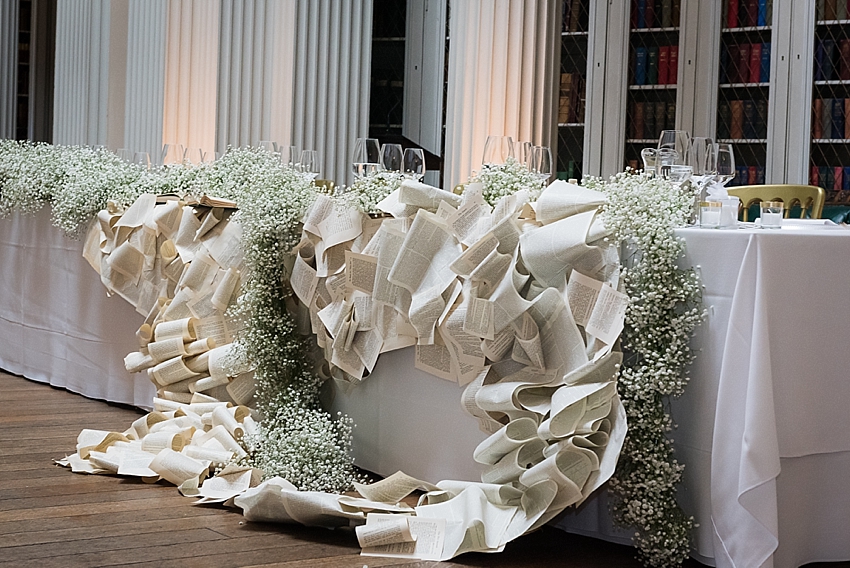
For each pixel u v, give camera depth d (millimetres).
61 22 7113
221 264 3529
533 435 2482
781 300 2277
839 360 2359
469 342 2633
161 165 4297
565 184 2594
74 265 4320
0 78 8586
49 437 3525
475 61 5891
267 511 2582
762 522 2189
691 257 2381
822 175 5316
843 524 2404
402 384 2969
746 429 2209
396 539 2406
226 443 3100
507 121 5914
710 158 2750
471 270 2594
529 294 2574
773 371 2277
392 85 6730
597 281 2430
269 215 3184
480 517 2408
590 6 5855
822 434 2352
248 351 3238
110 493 2852
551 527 2664
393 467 3002
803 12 5312
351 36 6391
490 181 2889
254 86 6223
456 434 2787
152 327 3650
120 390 4121
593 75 5844
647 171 2777
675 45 5664
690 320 2334
